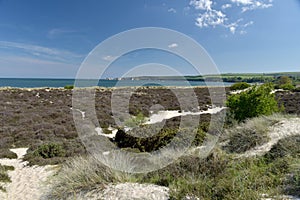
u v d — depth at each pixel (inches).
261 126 266.5
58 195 158.7
